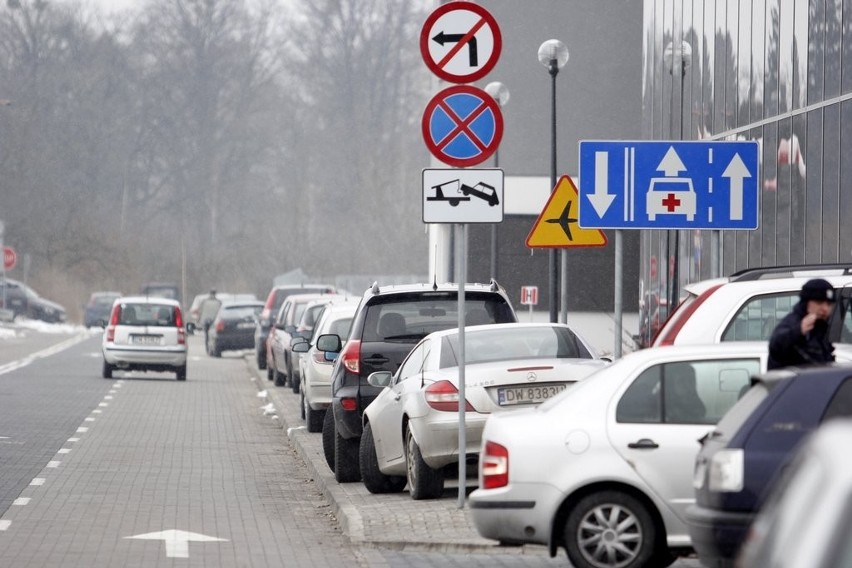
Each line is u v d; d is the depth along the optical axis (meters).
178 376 110.25
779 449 24.42
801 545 11.17
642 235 106.12
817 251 65.19
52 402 84.56
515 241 136.62
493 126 39.41
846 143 61.72
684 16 93.38
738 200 42.94
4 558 33.25
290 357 91.81
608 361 41.88
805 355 28.62
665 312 95.56
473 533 36.28
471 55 39.28
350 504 41.94
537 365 40.00
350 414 47.16
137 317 109.31
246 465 55.34
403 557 34.06
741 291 35.22
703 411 29.48
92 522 39.41
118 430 68.12
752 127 75.81
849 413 24.45
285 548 35.56
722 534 24.45
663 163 43.00
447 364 41.44
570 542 29.48
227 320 149.88
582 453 29.48
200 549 35.16
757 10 75.38
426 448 40.41
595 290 136.75
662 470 29.23
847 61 61.66
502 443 29.98
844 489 11.04
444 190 39.12
